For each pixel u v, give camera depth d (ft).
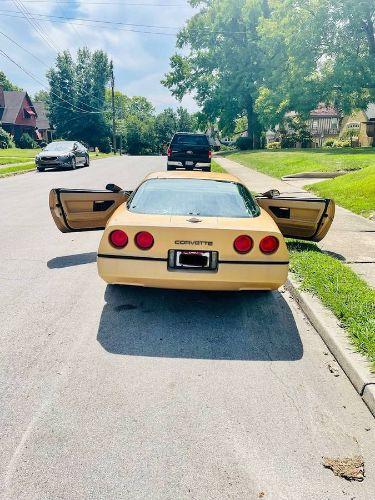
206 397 9.87
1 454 7.93
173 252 12.78
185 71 169.58
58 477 7.45
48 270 18.66
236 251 12.77
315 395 10.08
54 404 9.43
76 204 18.85
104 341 12.34
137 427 8.77
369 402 9.64
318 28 110.73
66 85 243.19
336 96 119.75
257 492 7.28
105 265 13.10
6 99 206.08
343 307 13.53
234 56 159.63
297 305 15.28
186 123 308.81
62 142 78.89
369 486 7.47
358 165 59.67
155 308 14.75
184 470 7.70
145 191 15.10
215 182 15.90
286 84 125.70
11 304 14.87
